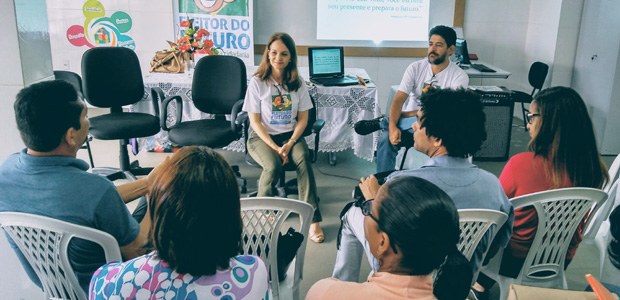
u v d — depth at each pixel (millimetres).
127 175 3801
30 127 1473
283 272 1839
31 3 2225
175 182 979
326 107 4055
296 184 3730
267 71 3119
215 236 982
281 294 1849
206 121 3785
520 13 6051
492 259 2023
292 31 5969
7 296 2086
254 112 3143
